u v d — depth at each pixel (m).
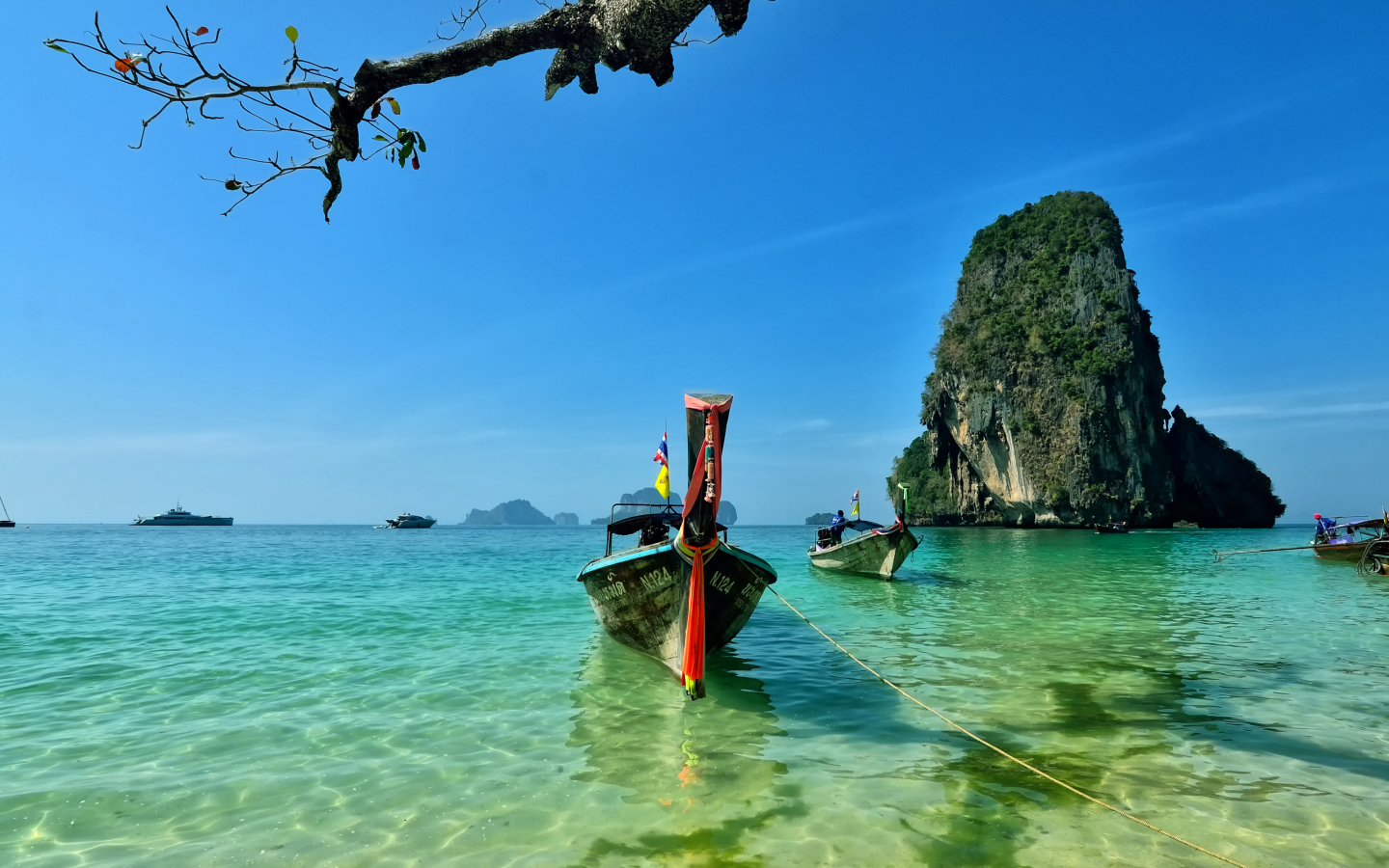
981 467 81.38
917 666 8.66
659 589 7.61
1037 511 74.69
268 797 4.80
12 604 13.81
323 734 6.13
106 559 27.56
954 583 18.38
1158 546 38.41
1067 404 72.50
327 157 3.15
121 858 3.96
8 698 7.21
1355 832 4.24
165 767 5.36
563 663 8.91
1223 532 65.44
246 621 11.95
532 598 15.12
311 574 21.06
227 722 6.45
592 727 6.34
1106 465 70.69
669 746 5.82
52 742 5.90
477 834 4.24
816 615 12.83
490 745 5.87
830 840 4.14
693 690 6.84
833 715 6.71
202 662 8.89
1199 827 4.32
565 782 5.05
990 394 78.50
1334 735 6.02
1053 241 82.12
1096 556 30.00
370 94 3.12
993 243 88.81
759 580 8.38
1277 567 23.19
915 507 94.44
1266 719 6.46
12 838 4.19
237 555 31.70
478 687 7.74
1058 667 8.56
